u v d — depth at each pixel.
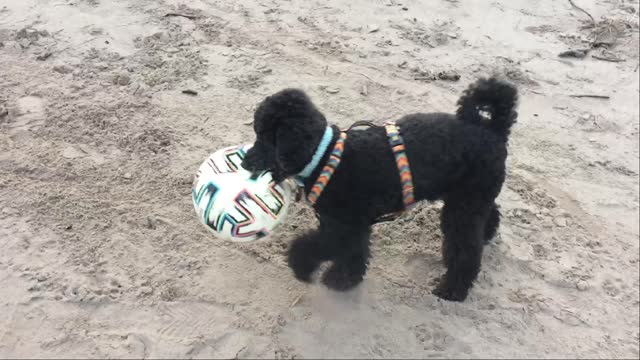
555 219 1.63
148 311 1.33
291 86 2.08
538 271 1.48
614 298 1.43
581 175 1.81
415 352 1.28
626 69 2.30
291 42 2.34
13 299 1.32
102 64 2.12
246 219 1.25
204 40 2.30
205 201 1.27
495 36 2.48
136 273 1.40
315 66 2.20
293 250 1.31
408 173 1.17
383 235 1.54
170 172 1.69
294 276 1.40
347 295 1.38
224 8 2.55
